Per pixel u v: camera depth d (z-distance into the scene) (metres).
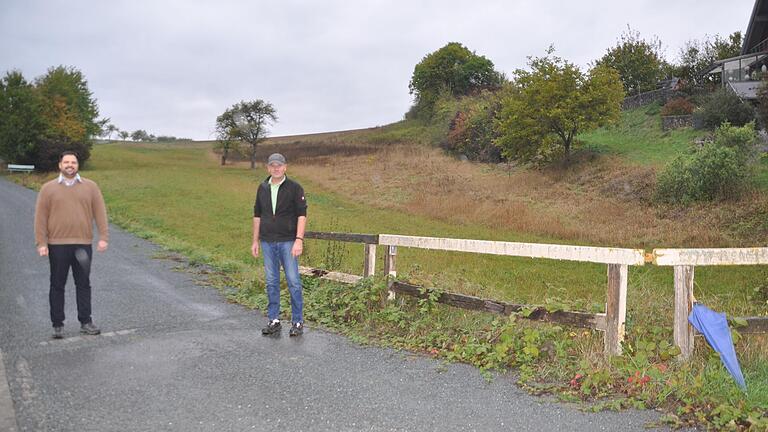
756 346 4.80
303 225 6.14
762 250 4.73
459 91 78.00
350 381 4.65
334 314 6.83
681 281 4.67
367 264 7.11
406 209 27.48
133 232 16.98
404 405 4.15
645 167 28.19
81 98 56.50
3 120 45.88
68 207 5.76
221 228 19.33
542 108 32.62
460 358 5.21
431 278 7.03
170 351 5.43
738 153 22.62
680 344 4.67
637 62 52.09
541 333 5.17
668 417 3.86
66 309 7.25
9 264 10.87
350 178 39.44
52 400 4.16
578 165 31.73
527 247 5.34
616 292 4.80
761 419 3.70
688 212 21.28
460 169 39.16
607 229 20.69
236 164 60.47
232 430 3.70
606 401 4.21
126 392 4.34
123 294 8.30
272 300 6.18
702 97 36.44
